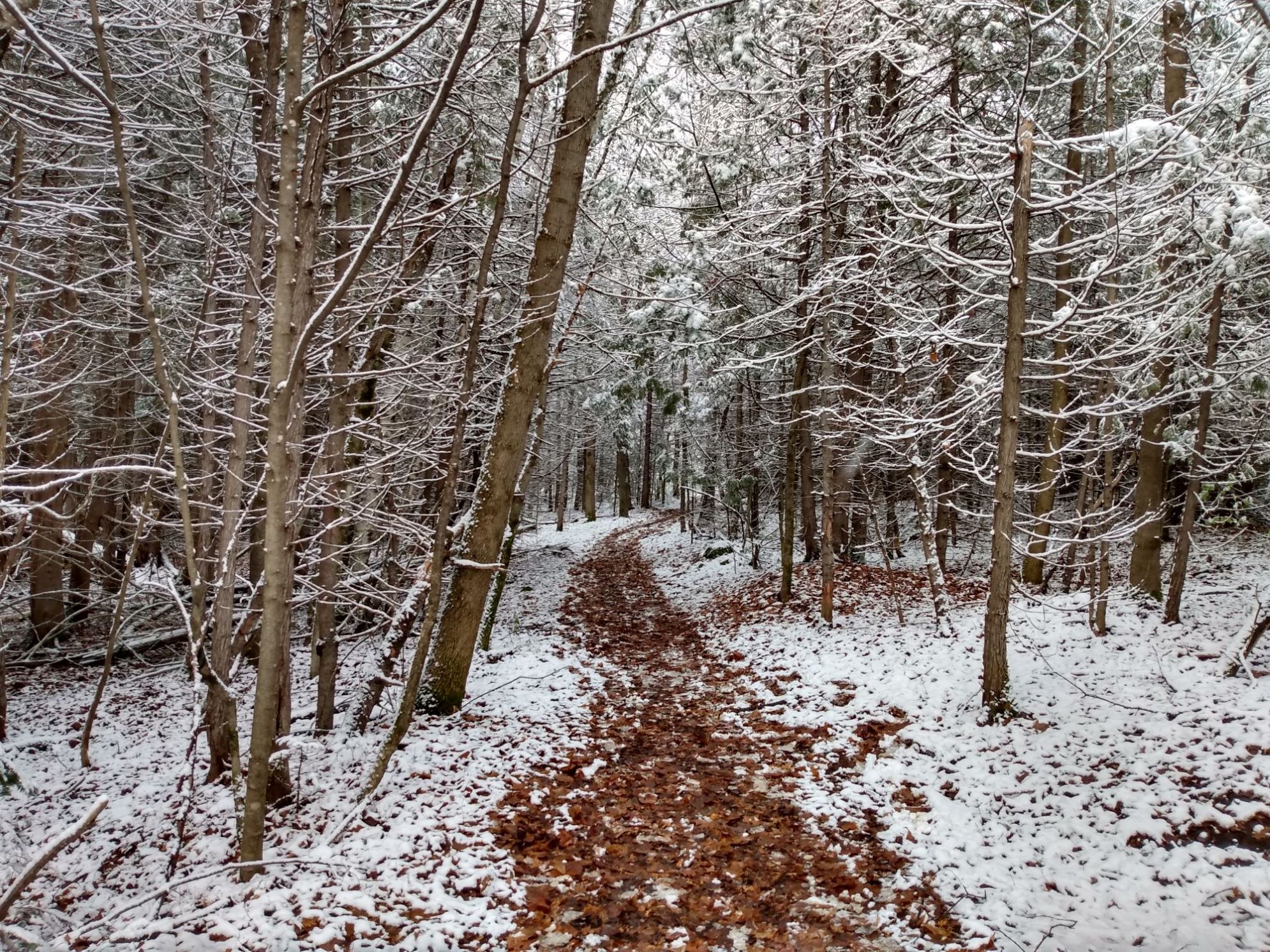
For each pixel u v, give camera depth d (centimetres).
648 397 1733
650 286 1113
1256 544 1310
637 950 398
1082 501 979
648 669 1020
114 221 824
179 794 593
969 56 930
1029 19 783
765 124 1183
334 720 752
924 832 518
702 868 488
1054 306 1294
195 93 689
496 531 748
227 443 741
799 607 1184
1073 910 419
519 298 967
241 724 763
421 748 631
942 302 1168
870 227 999
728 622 1249
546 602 1502
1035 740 598
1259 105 708
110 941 333
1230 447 902
